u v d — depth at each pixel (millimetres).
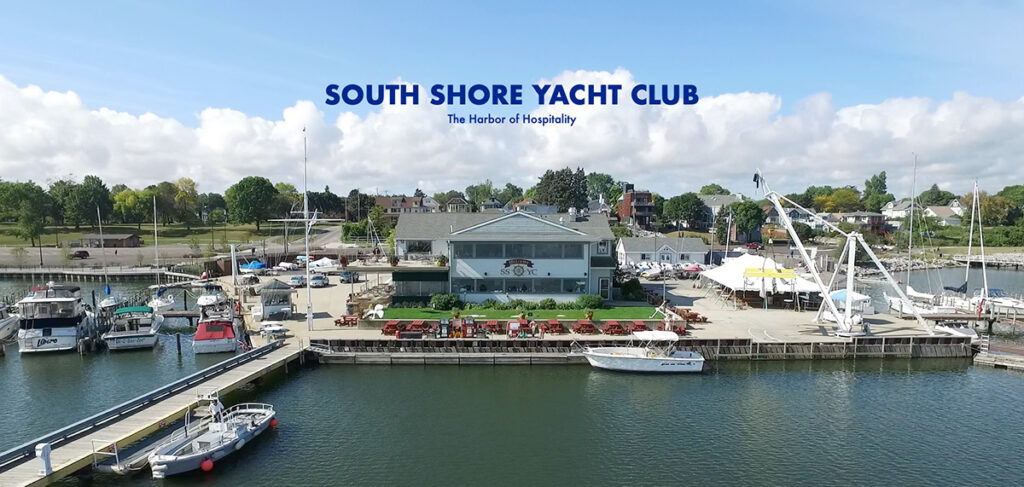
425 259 57844
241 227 162000
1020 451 30156
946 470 28203
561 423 33125
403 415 33938
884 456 29516
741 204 134875
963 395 38219
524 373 41531
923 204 185375
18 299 65812
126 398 36344
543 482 26594
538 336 45969
